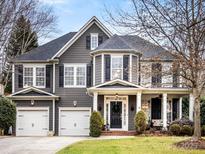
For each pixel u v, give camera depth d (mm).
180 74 18672
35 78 37031
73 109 35969
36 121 36094
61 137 30500
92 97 35875
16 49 46875
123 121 33656
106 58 33562
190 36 16641
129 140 23328
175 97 36344
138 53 33594
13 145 22125
